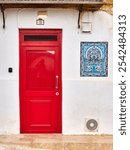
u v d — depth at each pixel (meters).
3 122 8.12
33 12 8.06
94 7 8.05
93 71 8.16
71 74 8.14
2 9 7.90
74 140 7.66
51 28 8.10
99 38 8.13
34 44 8.17
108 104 8.17
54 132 8.26
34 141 7.55
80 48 8.12
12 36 8.07
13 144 7.42
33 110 8.24
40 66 8.22
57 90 8.23
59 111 8.26
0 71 8.07
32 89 8.23
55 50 8.20
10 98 8.11
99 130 8.20
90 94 8.16
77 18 8.09
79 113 8.16
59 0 7.55
